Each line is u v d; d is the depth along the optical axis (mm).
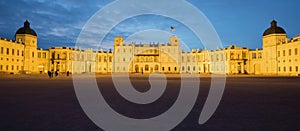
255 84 27453
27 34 88938
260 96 15242
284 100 13312
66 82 30531
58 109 10422
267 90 19500
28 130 6945
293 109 10438
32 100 13117
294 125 7574
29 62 90000
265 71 86625
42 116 8938
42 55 103500
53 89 19953
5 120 8211
